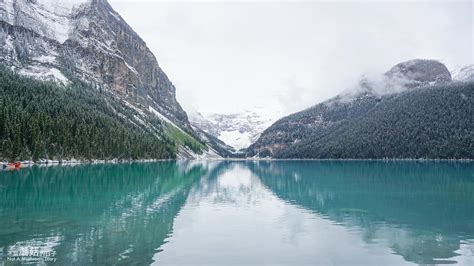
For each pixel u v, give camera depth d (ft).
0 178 227.40
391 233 99.91
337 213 129.49
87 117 528.22
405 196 173.17
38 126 393.09
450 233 99.86
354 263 75.97
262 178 301.43
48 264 71.41
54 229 99.55
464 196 171.53
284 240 92.43
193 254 80.28
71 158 422.41
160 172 342.64
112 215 120.37
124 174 291.79
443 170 386.32
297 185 232.32
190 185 227.40
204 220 115.34
